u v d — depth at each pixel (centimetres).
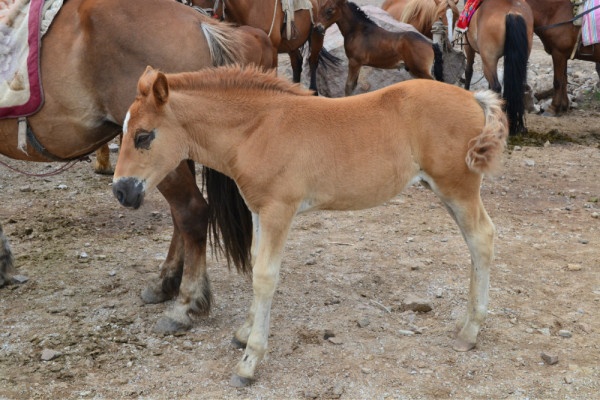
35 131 389
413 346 371
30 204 616
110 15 373
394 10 1275
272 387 332
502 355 361
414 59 955
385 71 1062
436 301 429
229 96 323
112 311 414
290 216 323
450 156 331
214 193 379
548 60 1298
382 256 507
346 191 330
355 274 473
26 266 481
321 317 407
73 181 687
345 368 348
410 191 683
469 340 364
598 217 594
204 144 327
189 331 389
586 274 472
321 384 334
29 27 371
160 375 344
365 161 327
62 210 603
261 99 325
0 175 695
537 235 552
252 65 359
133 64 378
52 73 375
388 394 324
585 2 933
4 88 374
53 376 342
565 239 542
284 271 477
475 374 342
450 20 1016
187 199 379
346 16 981
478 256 352
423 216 603
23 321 399
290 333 385
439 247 525
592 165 764
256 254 349
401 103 333
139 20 377
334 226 575
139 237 546
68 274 469
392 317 408
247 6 723
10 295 435
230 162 329
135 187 313
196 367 351
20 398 322
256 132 321
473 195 344
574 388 328
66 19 377
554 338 381
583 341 378
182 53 382
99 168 708
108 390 329
